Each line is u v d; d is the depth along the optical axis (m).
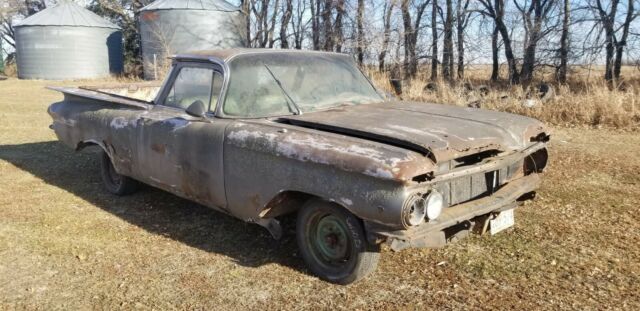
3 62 41.94
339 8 22.84
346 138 3.66
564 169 7.05
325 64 5.12
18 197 6.01
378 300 3.63
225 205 4.35
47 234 4.87
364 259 3.66
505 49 22.55
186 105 4.96
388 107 4.70
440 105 4.91
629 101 11.41
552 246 4.46
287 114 4.45
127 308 3.58
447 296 3.67
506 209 3.97
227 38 27.22
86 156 8.12
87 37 30.83
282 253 4.42
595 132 9.98
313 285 3.87
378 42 19.94
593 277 3.91
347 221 3.62
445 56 22.50
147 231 4.96
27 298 3.73
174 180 4.82
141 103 5.42
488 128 3.99
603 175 6.72
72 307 3.61
